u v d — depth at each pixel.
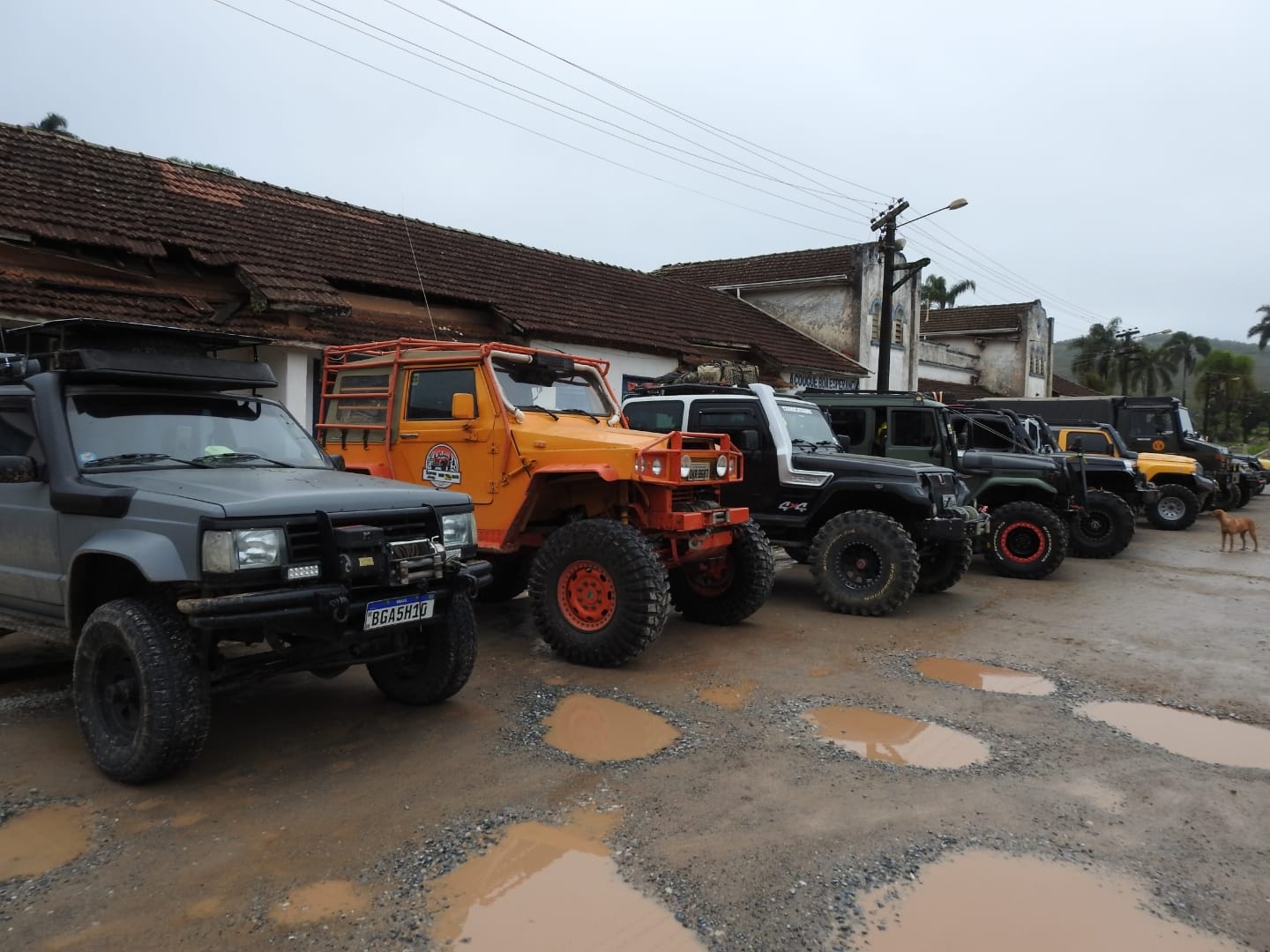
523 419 6.14
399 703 4.89
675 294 20.62
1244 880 3.18
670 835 3.40
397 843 3.28
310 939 2.67
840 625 7.22
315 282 10.95
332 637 3.87
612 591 5.54
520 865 3.14
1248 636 7.12
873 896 2.99
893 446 10.23
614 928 2.75
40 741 4.20
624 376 15.43
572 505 6.25
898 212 18.81
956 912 2.91
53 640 4.16
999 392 36.16
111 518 3.85
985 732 4.70
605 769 4.04
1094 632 7.20
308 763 4.02
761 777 3.98
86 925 2.72
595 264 19.47
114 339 4.51
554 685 5.29
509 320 13.42
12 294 8.28
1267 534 15.21
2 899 2.85
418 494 4.38
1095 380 63.06
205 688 3.69
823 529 7.75
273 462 4.75
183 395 4.72
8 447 4.40
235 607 3.44
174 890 2.92
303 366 10.50
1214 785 4.04
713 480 6.22
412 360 6.61
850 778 4.01
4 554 4.38
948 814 3.66
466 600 4.67
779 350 20.19
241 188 13.11
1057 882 3.12
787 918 2.84
